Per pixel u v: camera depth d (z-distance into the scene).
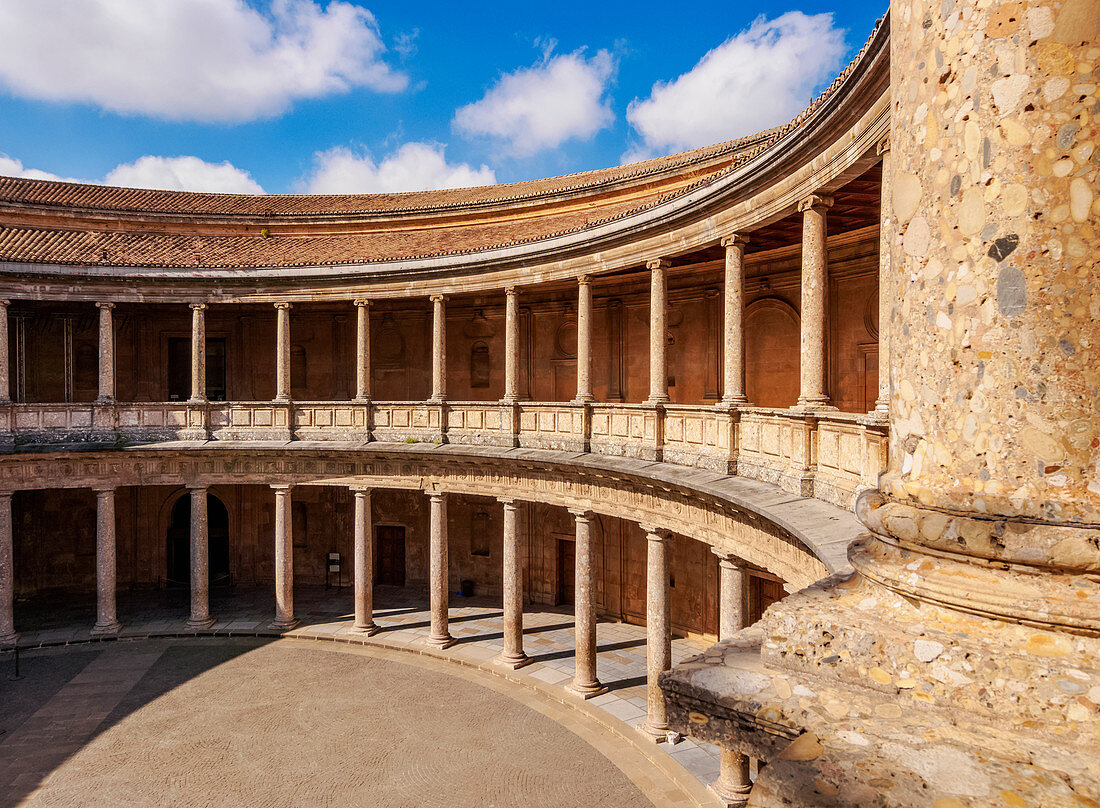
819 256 14.74
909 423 4.39
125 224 34.78
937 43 4.14
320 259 30.88
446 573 27.98
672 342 27.75
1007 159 3.73
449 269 27.34
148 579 35.91
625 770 18.88
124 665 26.62
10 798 17.69
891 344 4.71
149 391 35.06
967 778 3.09
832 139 13.80
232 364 35.72
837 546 10.02
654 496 20.28
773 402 24.27
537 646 27.84
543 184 38.69
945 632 3.79
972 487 3.88
